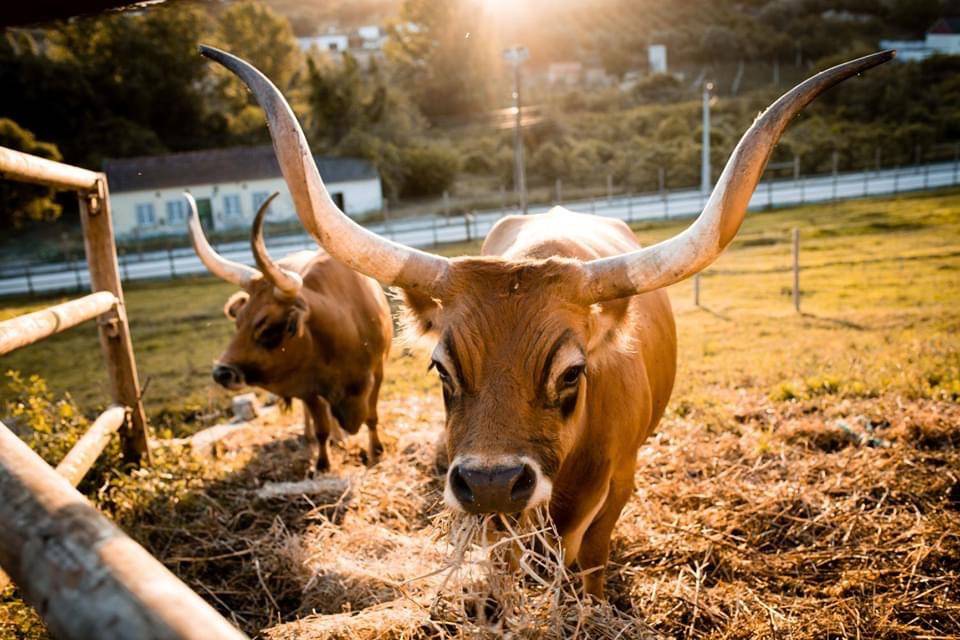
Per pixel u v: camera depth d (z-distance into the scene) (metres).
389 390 9.02
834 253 20.75
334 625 3.46
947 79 60.25
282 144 2.62
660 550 4.27
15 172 3.61
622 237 4.96
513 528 3.08
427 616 3.48
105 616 0.88
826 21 109.81
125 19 51.81
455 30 71.69
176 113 52.50
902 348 8.77
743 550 4.23
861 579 3.81
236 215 40.81
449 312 2.85
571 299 2.82
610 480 3.51
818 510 4.54
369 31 137.62
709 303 15.21
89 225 4.89
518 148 31.38
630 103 73.00
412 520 5.00
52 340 16.92
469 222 34.06
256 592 4.12
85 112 47.38
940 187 34.62
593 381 3.10
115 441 4.92
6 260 35.19
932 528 4.16
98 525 1.03
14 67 46.12
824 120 54.97
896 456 5.05
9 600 3.47
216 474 5.56
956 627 3.46
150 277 26.73
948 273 16.59
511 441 2.55
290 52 66.50
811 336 11.06
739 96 72.06
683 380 8.24
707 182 41.09
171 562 4.34
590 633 3.34
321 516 4.87
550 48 106.62
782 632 3.48
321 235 2.75
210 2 3.23
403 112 57.03
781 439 5.68
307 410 6.56
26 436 5.65
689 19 121.12
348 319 6.05
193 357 13.40
